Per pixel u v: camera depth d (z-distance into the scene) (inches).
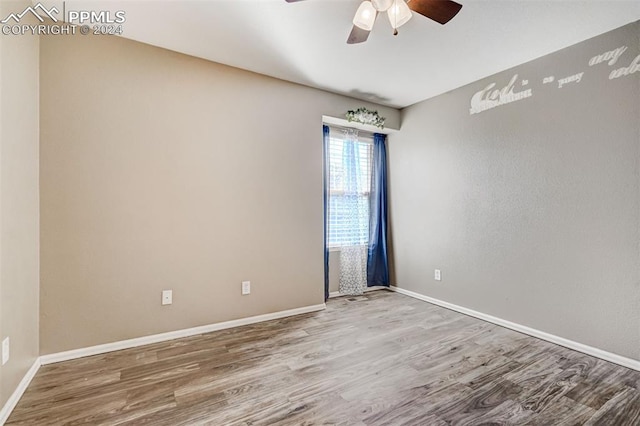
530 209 109.7
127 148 96.7
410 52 105.2
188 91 107.0
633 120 86.2
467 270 131.3
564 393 74.0
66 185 88.3
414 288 156.8
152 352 94.1
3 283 63.6
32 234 80.0
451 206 138.1
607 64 91.2
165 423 63.0
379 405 69.1
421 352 95.4
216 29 91.5
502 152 118.3
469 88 130.6
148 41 98.4
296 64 114.0
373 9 76.2
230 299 115.3
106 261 93.7
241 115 117.5
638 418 65.0
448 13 74.4
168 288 103.4
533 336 108.2
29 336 77.8
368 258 168.7
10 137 67.2
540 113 106.9
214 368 85.0
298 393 73.5
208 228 110.7
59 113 87.3
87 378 79.2
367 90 138.9
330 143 155.7
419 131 153.8
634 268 86.0
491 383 78.2
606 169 91.4
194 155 108.0
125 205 96.3
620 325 88.5
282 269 127.2
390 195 170.4
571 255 99.1
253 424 62.7
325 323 120.0
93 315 92.1
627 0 77.4
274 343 101.5
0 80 62.3
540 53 104.9
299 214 131.6
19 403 68.8
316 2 79.5
